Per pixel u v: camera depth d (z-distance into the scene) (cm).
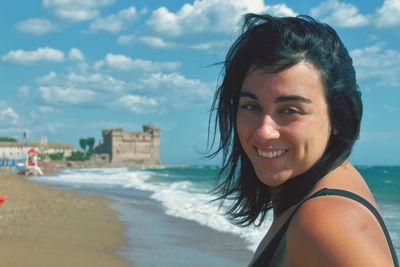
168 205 2103
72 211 1941
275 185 157
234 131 202
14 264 945
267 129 150
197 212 1755
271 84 150
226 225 1398
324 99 151
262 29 157
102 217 1731
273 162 152
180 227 1448
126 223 1570
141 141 18662
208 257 1022
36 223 1536
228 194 220
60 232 1355
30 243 1162
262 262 149
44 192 3144
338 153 155
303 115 149
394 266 121
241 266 943
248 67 159
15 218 1667
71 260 996
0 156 15862
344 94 152
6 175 6712
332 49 153
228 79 184
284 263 140
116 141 18288
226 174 230
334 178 149
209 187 3472
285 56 147
